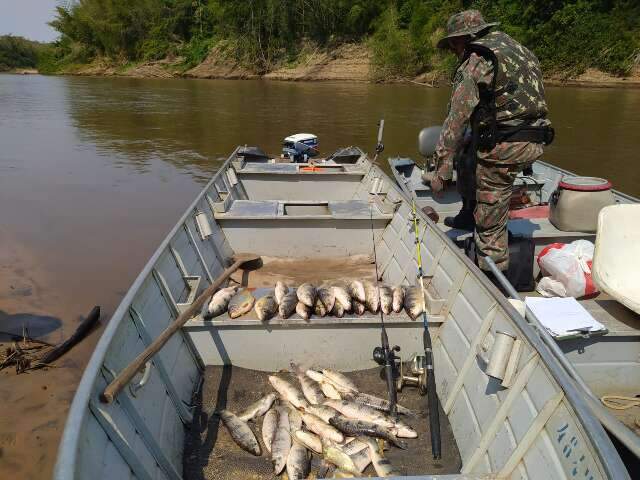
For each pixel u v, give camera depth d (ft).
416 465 9.12
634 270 10.59
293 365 11.60
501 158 11.32
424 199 19.43
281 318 11.28
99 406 7.22
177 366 10.43
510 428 7.75
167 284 11.41
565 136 46.70
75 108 70.74
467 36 11.56
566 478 6.23
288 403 10.55
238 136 50.72
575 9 84.69
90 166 39.06
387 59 99.30
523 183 18.70
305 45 115.03
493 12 92.53
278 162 27.12
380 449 9.26
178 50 136.56
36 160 40.91
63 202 30.12
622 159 39.29
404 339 11.51
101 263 21.76
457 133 11.17
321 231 17.30
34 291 19.16
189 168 38.86
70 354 15.37
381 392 11.04
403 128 52.70
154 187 33.63
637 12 83.82
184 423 9.88
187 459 9.25
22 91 97.14
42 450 11.81
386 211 17.48
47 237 24.63
